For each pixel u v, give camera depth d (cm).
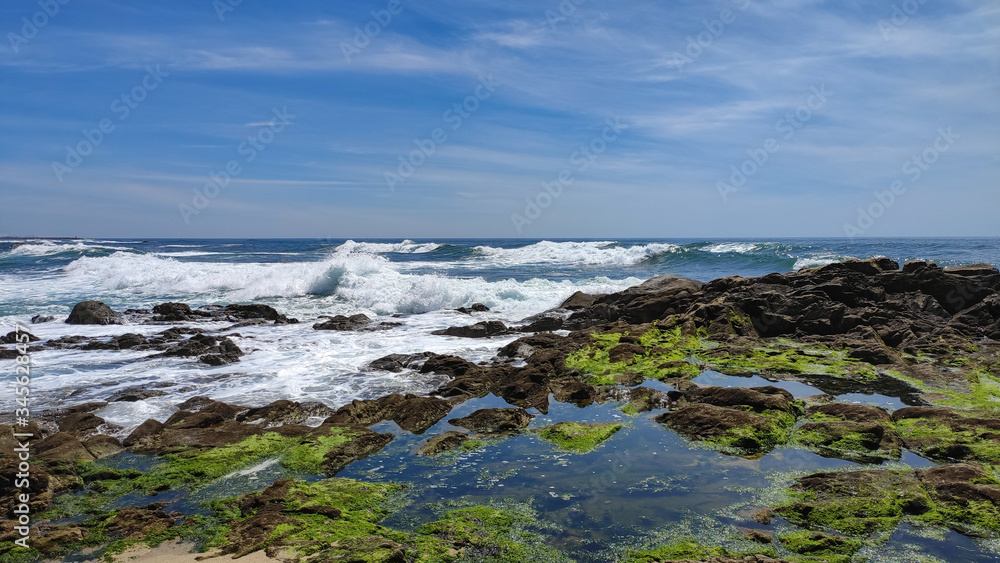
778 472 739
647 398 1045
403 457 819
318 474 757
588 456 809
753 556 538
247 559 550
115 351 1535
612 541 584
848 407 905
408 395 1061
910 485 653
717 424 871
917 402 995
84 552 572
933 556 545
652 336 1522
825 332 1544
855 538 576
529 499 680
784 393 982
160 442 848
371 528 604
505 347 1477
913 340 1405
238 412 980
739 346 1428
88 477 742
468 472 762
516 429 926
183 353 1469
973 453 741
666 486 710
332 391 1148
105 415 984
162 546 580
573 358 1345
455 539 586
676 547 568
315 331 1855
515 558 555
